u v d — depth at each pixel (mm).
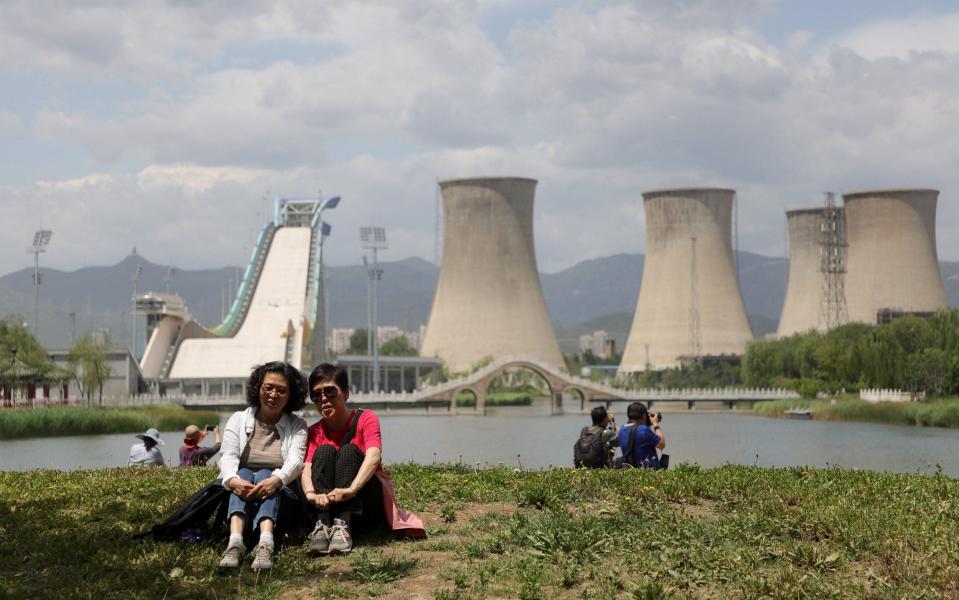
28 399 134750
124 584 16375
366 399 184250
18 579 16547
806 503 22609
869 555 18578
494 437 117438
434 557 18109
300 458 18609
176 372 197000
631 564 17766
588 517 20688
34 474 28781
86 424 106250
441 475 27391
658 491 24078
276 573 17000
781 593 16031
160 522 20516
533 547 18578
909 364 142125
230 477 18062
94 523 20500
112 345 166875
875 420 136125
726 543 19266
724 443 104375
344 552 18141
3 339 135000
